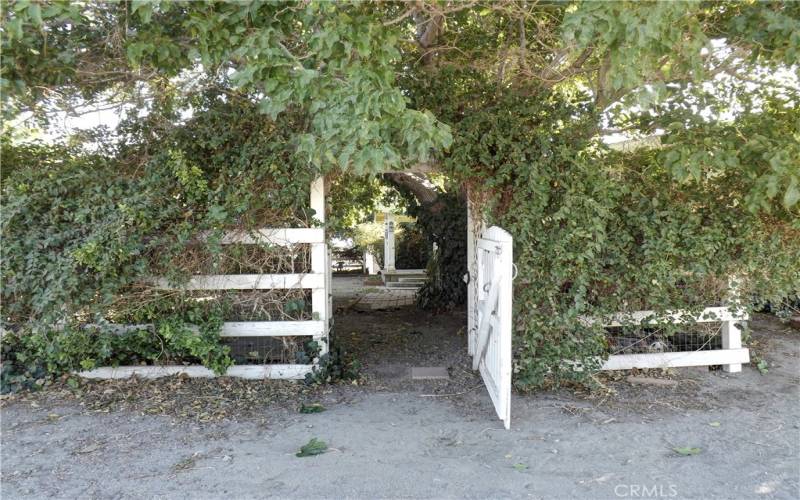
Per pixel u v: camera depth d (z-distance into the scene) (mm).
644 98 3184
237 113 5238
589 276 5199
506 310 4277
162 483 3354
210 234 5086
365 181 8102
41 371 5152
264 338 5691
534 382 5055
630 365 5590
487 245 5031
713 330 5742
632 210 5273
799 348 6469
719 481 3359
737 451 3799
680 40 3377
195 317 5148
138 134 5473
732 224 5250
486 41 5859
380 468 3572
